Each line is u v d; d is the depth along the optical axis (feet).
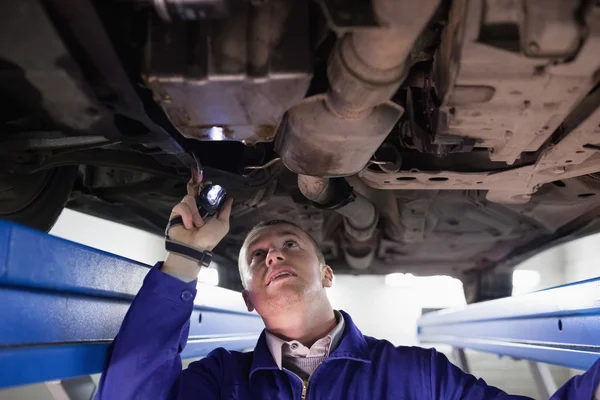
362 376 4.29
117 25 2.53
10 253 2.59
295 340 4.46
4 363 2.51
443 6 2.74
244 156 4.89
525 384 16.60
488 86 2.62
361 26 2.30
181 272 4.16
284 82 2.65
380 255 10.19
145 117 3.12
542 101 2.73
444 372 4.33
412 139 4.30
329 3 2.33
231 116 3.01
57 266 3.02
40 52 2.47
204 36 2.63
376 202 7.27
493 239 8.66
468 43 2.39
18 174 4.17
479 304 8.68
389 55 2.49
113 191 6.32
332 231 8.98
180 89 2.70
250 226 8.21
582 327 4.60
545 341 5.58
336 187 5.70
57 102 2.90
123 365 3.69
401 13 2.23
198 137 3.30
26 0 2.18
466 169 4.45
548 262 16.62
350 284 17.87
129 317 3.86
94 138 3.74
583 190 5.96
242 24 2.61
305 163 3.71
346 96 2.78
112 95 2.86
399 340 17.20
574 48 2.33
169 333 3.92
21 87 2.86
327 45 2.90
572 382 3.49
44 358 2.85
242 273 5.06
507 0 2.31
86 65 2.61
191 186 4.42
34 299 2.81
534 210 6.91
